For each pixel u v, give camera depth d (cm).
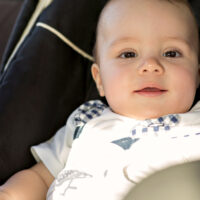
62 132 117
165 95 104
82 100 127
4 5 206
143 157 94
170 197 86
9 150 110
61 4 129
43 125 116
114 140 101
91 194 92
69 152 110
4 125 111
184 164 91
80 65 128
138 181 91
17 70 120
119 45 110
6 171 110
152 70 102
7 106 113
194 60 110
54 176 110
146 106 104
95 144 103
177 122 100
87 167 98
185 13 113
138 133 100
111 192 90
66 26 127
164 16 109
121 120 107
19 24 136
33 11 137
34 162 115
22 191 104
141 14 110
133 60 107
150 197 87
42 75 119
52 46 124
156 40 108
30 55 122
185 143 95
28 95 116
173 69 104
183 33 110
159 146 96
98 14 132
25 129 112
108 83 110
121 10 113
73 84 125
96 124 108
